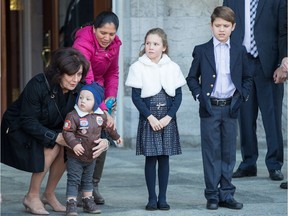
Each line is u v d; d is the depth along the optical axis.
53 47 23.08
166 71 14.28
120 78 20.86
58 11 23.02
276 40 17.31
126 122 20.95
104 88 14.77
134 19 20.61
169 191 16.00
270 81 17.34
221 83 14.41
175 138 14.32
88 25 14.56
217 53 14.43
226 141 14.52
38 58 24.36
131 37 20.64
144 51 14.51
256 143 17.61
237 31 17.17
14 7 24.12
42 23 24.12
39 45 24.31
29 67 24.25
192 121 21.03
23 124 13.64
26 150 13.71
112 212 14.16
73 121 13.43
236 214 14.10
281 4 17.14
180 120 21.02
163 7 20.86
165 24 20.92
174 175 17.62
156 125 14.02
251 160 17.58
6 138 13.89
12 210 14.30
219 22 14.30
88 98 13.45
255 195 15.68
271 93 17.34
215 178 14.46
